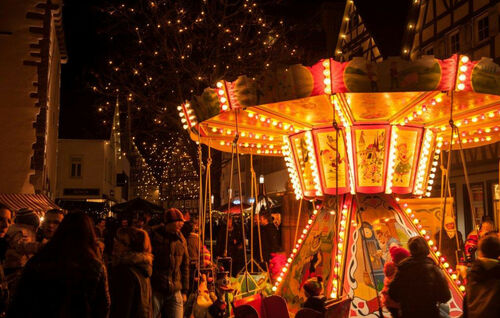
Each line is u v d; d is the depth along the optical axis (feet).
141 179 198.80
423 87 18.85
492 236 15.79
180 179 145.69
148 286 18.89
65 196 109.19
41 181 51.19
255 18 70.95
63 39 75.41
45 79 52.85
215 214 96.37
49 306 12.37
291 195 36.37
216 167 84.12
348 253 25.02
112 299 18.37
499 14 51.06
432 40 62.44
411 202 31.86
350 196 26.81
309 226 28.35
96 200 110.32
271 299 21.31
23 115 51.96
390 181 26.50
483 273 15.24
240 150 34.30
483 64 19.12
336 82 19.12
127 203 71.72
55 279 12.48
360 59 18.98
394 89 18.88
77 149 110.63
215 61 69.62
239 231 42.06
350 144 26.21
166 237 21.80
